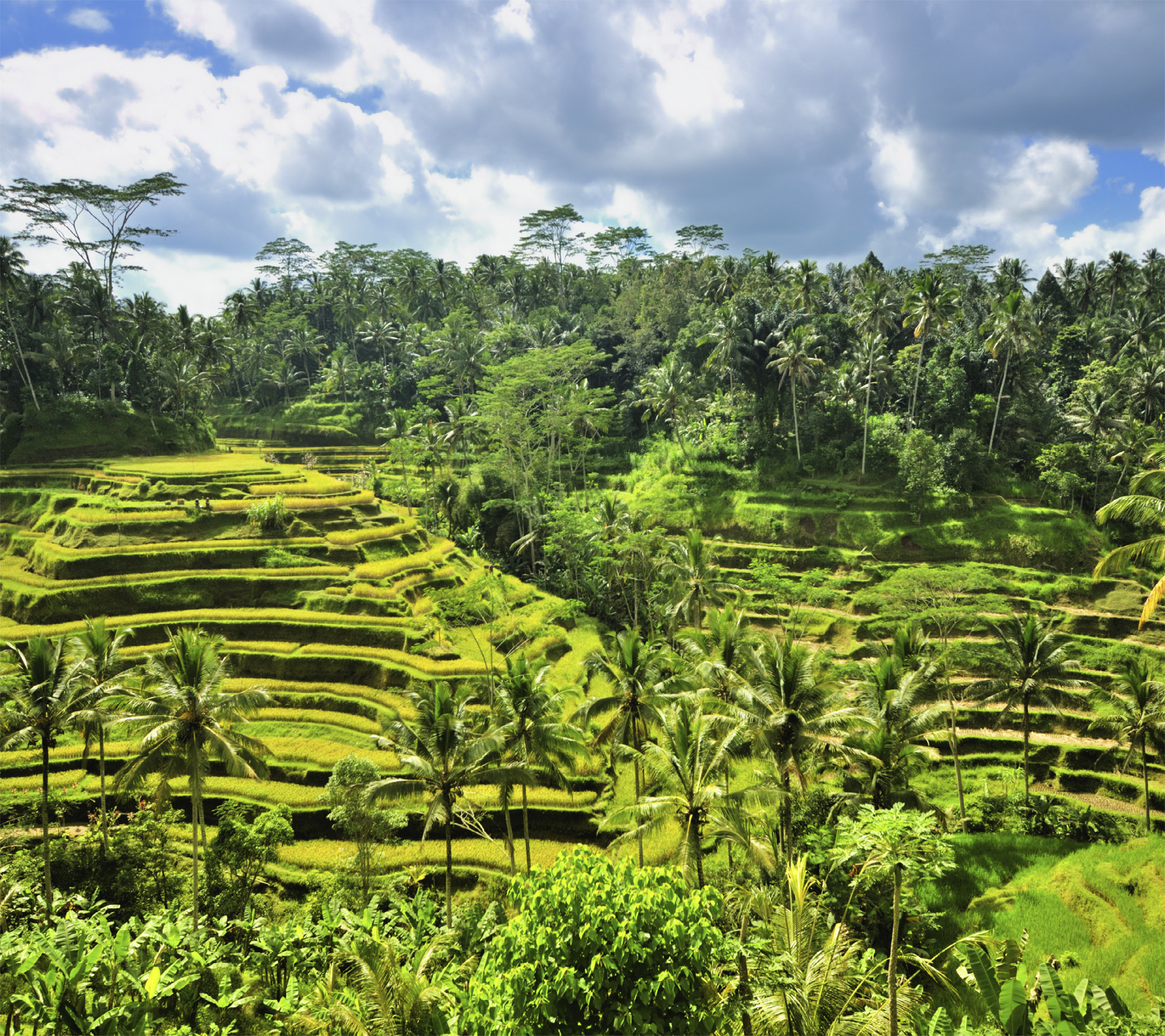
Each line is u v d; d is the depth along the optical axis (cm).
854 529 7731
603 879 1822
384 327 14050
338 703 5156
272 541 7012
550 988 1630
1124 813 4628
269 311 15200
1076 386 8619
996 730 5566
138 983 2175
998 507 7481
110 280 11706
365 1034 1994
